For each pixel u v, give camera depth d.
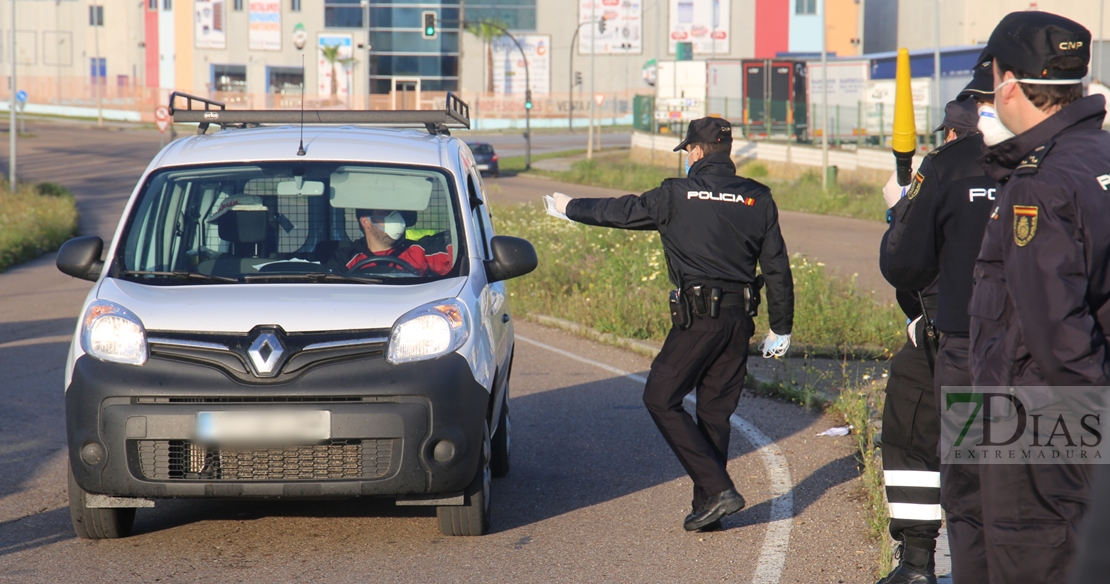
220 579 6.76
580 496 8.75
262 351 6.86
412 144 9.00
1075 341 3.95
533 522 8.05
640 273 19.66
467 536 7.65
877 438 9.52
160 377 6.85
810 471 9.38
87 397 6.88
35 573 6.85
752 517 8.11
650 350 15.59
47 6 112.31
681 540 7.58
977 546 4.91
